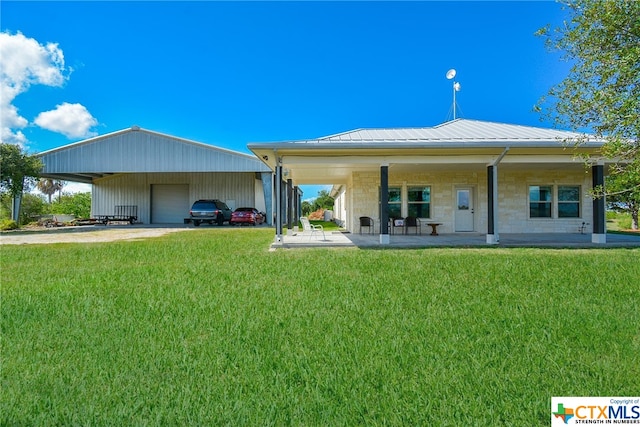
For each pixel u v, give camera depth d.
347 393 2.29
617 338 3.15
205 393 2.30
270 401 2.21
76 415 2.05
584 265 6.84
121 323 3.65
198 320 3.73
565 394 2.27
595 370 2.57
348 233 16.34
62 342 3.15
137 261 7.99
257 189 28.75
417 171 14.72
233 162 24.08
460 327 3.46
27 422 2.01
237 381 2.45
